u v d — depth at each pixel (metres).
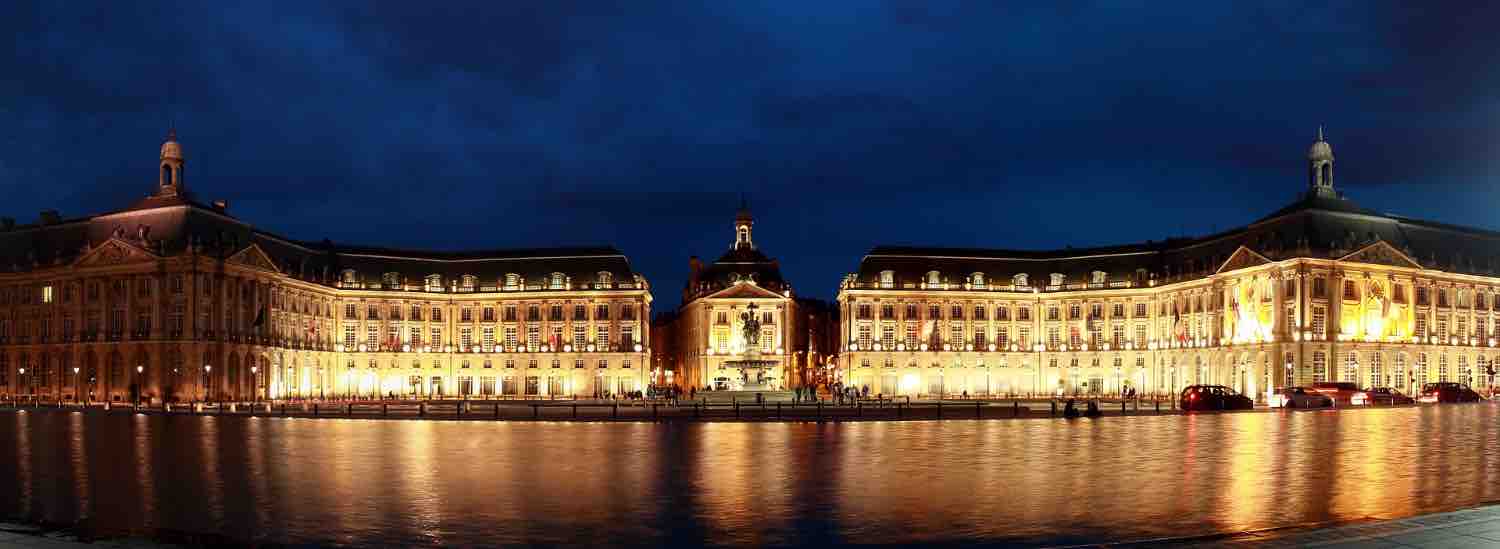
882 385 152.50
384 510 26.94
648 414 77.44
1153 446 45.47
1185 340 140.12
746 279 164.50
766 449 44.88
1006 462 38.34
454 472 35.59
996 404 101.31
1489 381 128.88
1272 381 121.81
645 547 22.09
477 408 91.00
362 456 41.94
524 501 28.45
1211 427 59.78
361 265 151.12
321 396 142.12
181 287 120.44
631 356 152.00
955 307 154.00
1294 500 27.45
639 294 152.25
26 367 128.50
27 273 129.00
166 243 121.69
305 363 139.50
